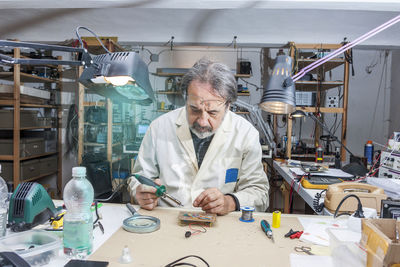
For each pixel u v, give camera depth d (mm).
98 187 2955
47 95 3371
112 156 3490
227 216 981
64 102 3828
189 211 1009
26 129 3320
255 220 940
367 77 3896
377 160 2096
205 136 1205
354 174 1930
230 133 1308
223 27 3629
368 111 3904
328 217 978
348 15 3332
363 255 558
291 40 3646
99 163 3070
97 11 3406
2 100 2836
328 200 1164
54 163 3637
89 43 3043
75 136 3820
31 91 3027
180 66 3975
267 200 1276
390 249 473
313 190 1615
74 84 3805
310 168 2051
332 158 3270
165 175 1311
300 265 643
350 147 3916
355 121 3914
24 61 782
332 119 3898
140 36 3701
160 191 994
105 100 3357
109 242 753
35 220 860
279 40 3654
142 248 719
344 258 584
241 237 799
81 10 3389
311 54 3693
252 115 3955
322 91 3854
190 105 1114
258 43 3680
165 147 1338
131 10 3367
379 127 3904
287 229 860
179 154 1321
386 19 3371
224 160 1290
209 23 3590
